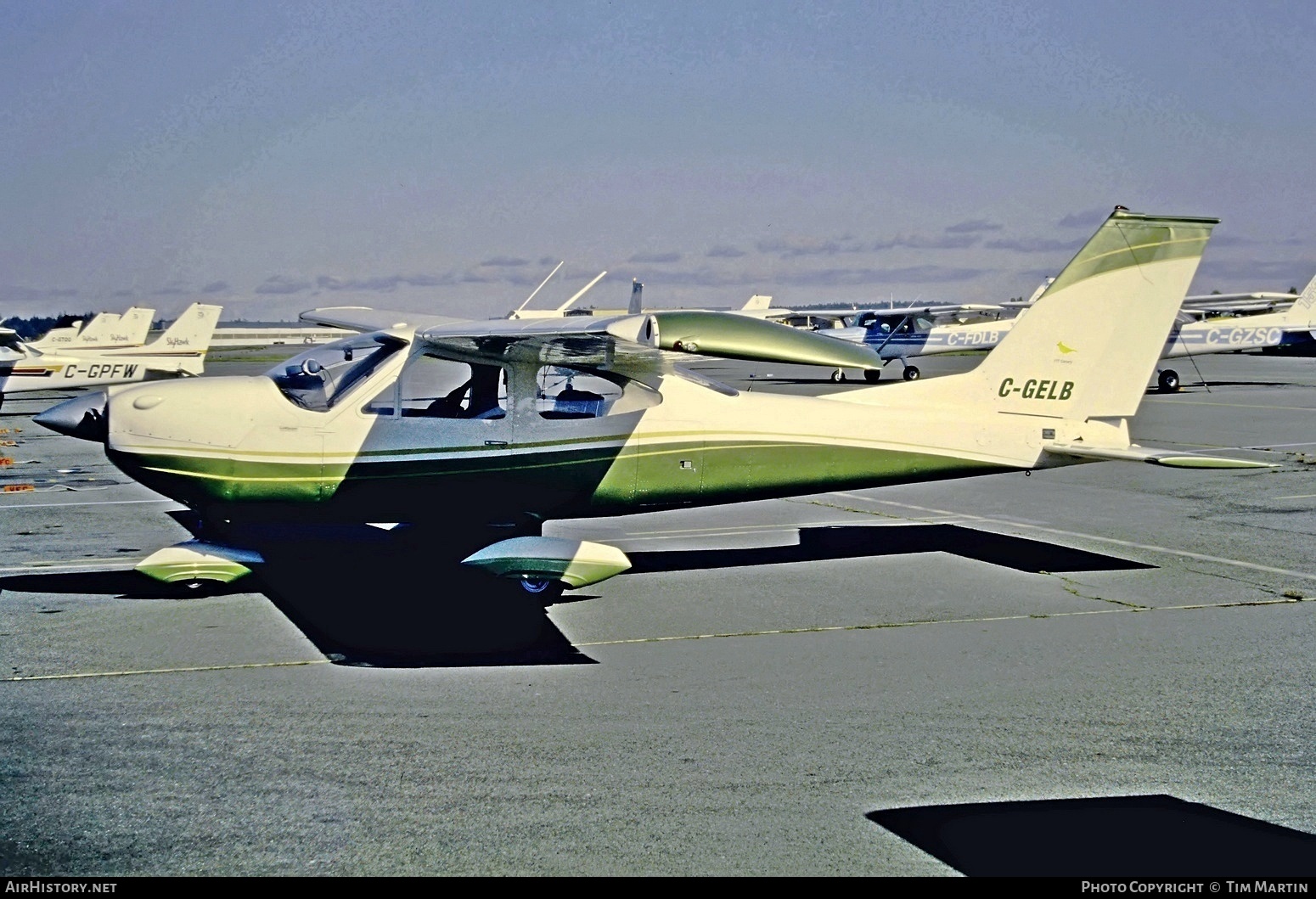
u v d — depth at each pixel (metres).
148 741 4.66
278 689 5.36
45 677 5.53
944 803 4.07
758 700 5.22
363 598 7.15
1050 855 3.67
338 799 4.10
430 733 4.77
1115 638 6.29
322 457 7.23
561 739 4.72
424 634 6.37
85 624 6.54
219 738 4.71
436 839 3.79
